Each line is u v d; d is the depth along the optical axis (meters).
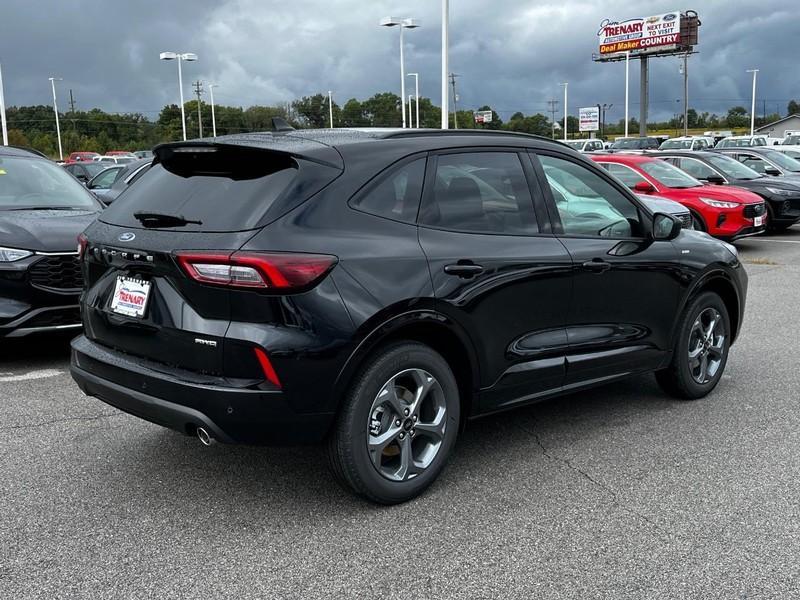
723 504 3.76
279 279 3.22
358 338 3.39
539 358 4.21
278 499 3.81
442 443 3.85
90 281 3.95
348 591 3.00
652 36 69.50
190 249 3.32
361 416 3.51
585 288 4.38
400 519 3.60
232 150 3.61
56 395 5.47
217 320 3.30
